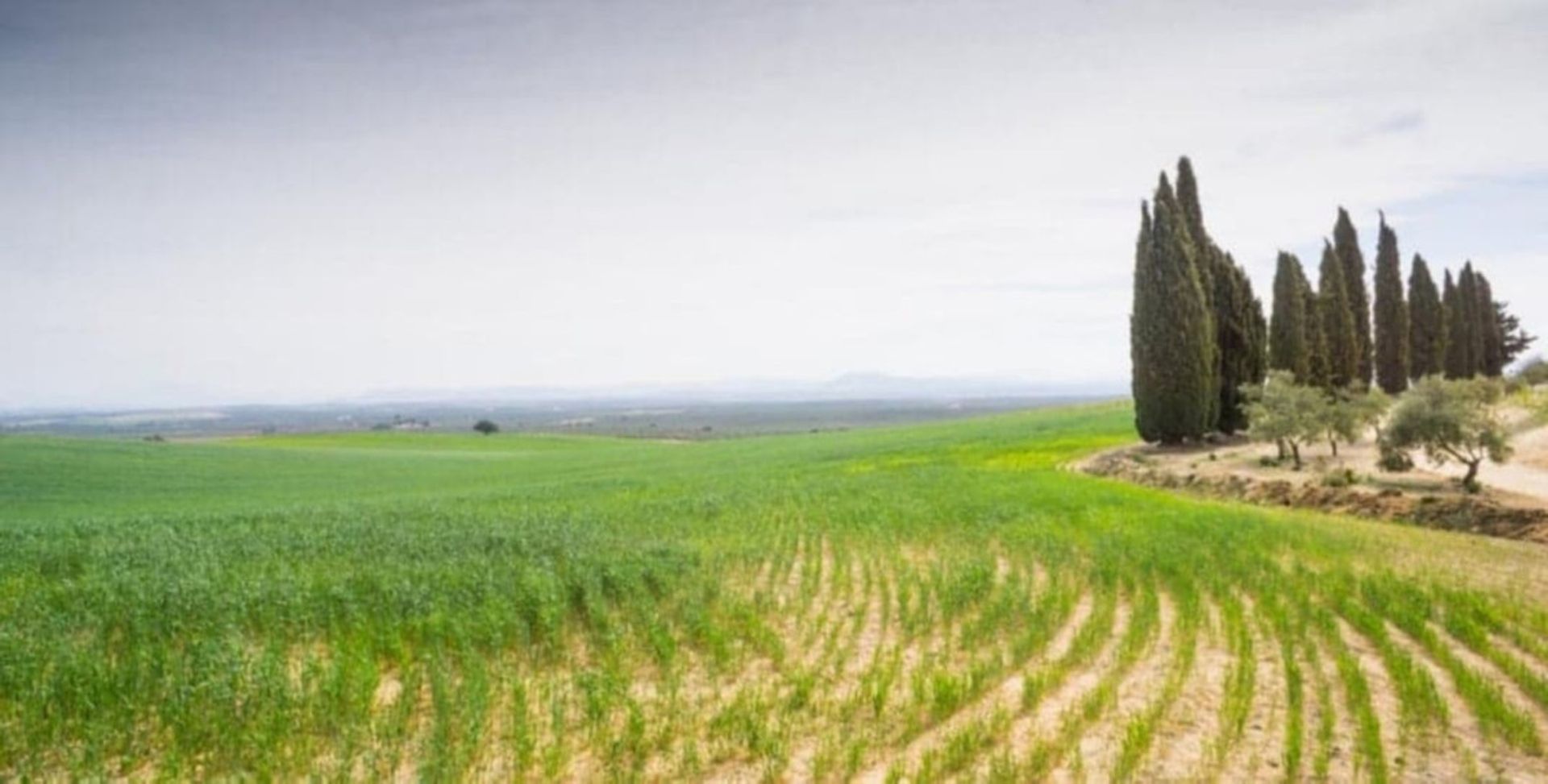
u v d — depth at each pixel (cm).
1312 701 1148
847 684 1250
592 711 1120
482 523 2850
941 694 1122
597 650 1453
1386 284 7081
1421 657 1331
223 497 5334
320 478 6738
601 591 1777
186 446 9100
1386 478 3194
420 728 1122
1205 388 4647
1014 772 939
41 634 1517
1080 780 937
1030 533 2339
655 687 1280
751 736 1032
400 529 2734
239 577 1947
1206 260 5103
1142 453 4609
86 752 1038
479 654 1423
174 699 1167
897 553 2167
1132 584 1753
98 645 1494
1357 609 1502
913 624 1509
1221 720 1080
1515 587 1727
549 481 5509
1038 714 1129
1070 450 5331
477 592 1753
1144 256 4738
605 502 3625
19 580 2059
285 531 2794
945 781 948
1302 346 5528
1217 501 3200
